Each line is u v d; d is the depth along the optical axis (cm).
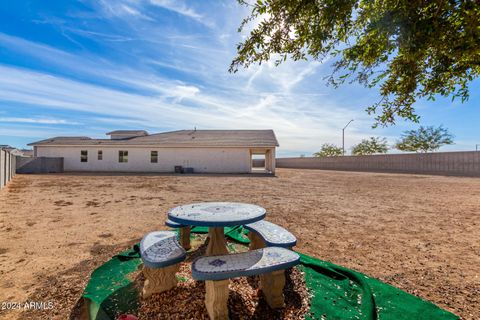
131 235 475
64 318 232
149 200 848
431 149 3045
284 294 264
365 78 238
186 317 224
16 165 1984
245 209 330
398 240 455
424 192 1067
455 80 212
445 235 484
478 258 372
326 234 491
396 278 309
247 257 235
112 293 262
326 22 188
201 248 407
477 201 850
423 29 155
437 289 283
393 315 225
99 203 791
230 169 2169
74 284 291
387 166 2798
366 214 663
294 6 188
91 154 2283
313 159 3859
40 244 426
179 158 2211
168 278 263
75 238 457
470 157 2052
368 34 198
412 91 220
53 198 877
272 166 2130
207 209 330
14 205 754
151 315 227
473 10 144
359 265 348
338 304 245
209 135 2512
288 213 673
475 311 240
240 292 264
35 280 301
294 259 233
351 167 3225
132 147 2242
